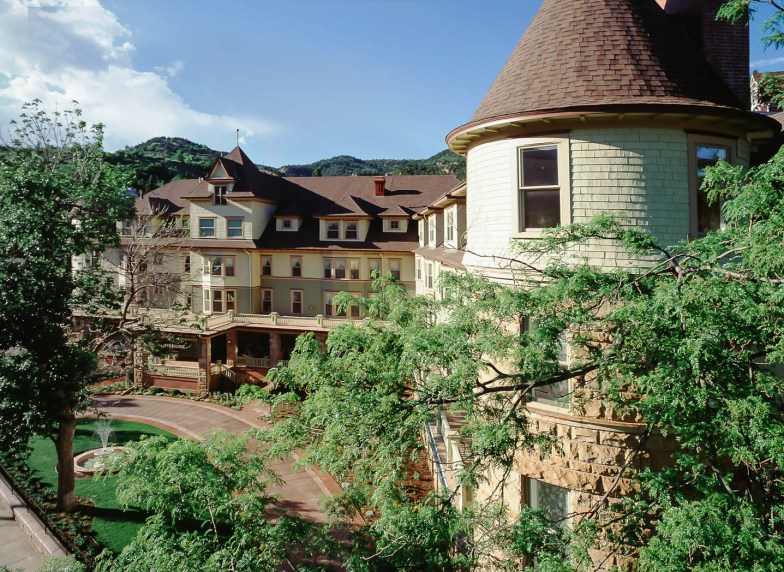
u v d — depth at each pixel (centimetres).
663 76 1059
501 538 711
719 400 579
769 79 765
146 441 884
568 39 1138
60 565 1075
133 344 2184
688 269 682
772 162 630
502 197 1156
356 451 754
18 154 1756
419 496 1747
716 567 502
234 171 3991
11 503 1594
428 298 873
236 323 3594
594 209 1050
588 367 746
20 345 1620
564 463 1069
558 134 1069
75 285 1750
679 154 1042
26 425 1541
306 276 3959
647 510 768
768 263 556
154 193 4484
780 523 594
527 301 722
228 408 3017
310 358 865
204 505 799
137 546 748
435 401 738
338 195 4297
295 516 784
